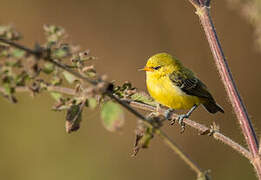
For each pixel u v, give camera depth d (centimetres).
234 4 714
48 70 322
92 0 1619
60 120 1392
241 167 1395
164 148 1417
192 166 342
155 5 1611
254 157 419
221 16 1598
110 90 335
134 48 1594
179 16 1594
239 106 450
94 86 329
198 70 1566
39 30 1584
